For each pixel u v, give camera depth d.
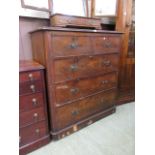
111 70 1.79
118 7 1.86
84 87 1.56
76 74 1.44
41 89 1.29
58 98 1.37
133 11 1.95
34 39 1.39
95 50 1.52
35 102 1.27
